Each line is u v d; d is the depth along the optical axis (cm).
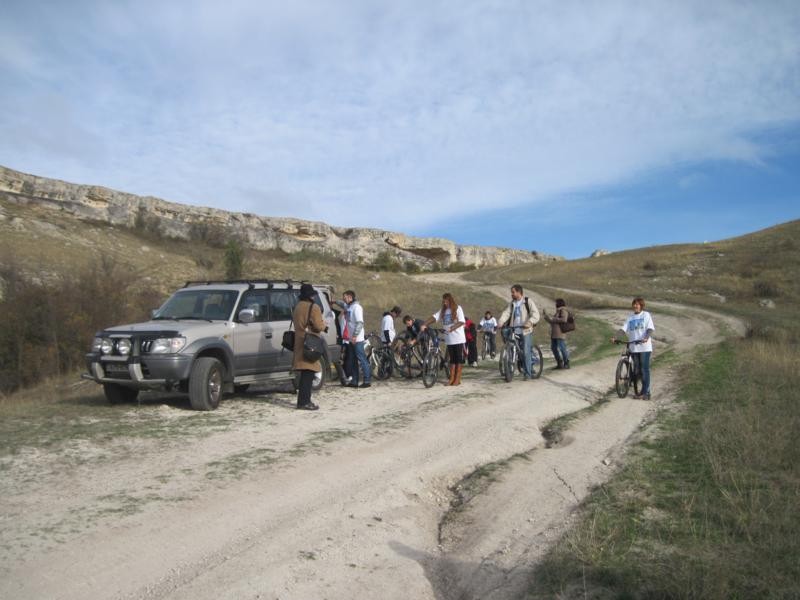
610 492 544
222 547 398
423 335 1307
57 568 353
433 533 479
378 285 4491
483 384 1210
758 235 7550
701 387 1134
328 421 807
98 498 477
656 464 633
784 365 1312
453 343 1192
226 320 933
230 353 905
